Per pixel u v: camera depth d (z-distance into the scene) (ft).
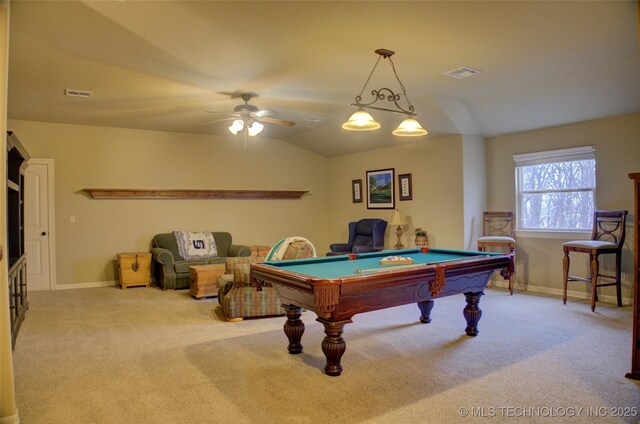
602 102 16.07
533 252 19.51
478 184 20.99
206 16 9.89
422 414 8.25
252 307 15.40
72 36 10.90
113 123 21.67
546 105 17.16
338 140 25.38
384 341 12.64
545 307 16.37
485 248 20.53
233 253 23.93
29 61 12.64
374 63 13.32
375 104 18.39
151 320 15.35
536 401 8.71
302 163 28.40
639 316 9.62
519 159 19.93
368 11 9.75
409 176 23.12
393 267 10.69
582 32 11.21
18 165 15.08
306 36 11.12
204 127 22.99
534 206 19.66
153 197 23.65
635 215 9.61
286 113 20.35
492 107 18.43
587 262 17.79
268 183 27.17
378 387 9.50
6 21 7.87
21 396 9.22
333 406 8.63
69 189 21.67
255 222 26.81
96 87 15.31
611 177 16.94
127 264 21.52
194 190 24.48
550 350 11.66
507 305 16.72
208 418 8.21
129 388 9.60
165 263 20.95
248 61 12.89
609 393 9.02
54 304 17.94
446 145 21.13
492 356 11.28
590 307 16.29
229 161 25.90
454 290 11.93
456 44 11.88
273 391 9.36
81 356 11.67
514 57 13.02
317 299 9.05
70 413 8.45
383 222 23.82
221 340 13.00
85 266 22.06
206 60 12.76
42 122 21.06
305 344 12.59
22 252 15.67
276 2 9.25
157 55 12.28
